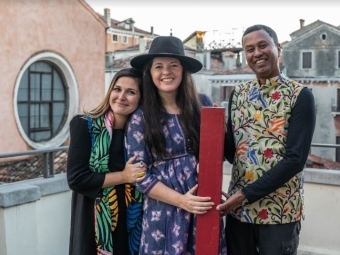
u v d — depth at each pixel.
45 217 3.66
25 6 10.35
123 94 2.08
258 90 2.06
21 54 10.30
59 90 11.59
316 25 23.22
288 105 1.97
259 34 1.99
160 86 2.02
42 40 10.84
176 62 2.02
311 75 23.38
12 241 2.98
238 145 2.10
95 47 12.52
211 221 1.88
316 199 3.58
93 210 2.16
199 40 26.97
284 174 1.89
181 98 2.08
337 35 22.86
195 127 2.06
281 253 2.04
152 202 2.05
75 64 11.86
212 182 1.87
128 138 2.06
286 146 1.94
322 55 23.14
